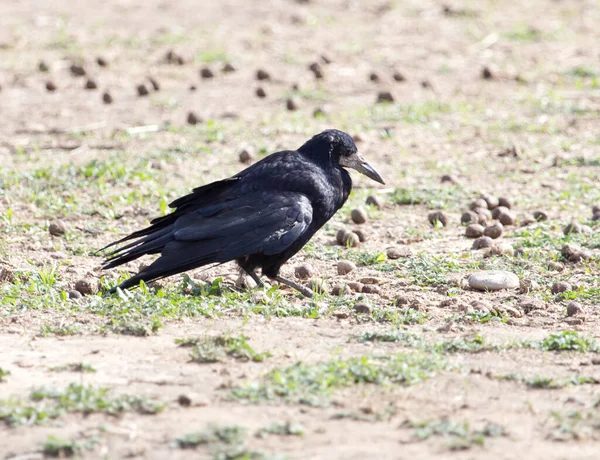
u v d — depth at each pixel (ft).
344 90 83.66
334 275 43.60
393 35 104.17
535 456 25.39
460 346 33.42
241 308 37.42
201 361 31.83
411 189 57.77
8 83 84.48
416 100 80.64
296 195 40.32
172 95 81.87
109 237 49.32
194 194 40.06
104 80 86.02
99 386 29.71
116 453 25.38
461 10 114.73
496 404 28.78
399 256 46.44
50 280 41.32
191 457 25.09
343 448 25.71
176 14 112.27
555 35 104.47
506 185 59.62
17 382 30.04
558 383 30.17
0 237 48.32
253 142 67.97
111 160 62.80
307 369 30.37
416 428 26.81
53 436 25.76
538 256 45.78
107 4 116.78
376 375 30.22
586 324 36.81
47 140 68.95
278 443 25.93
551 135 70.95
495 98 81.56
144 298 38.01
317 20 109.91
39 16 109.19
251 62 92.48
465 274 43.52
